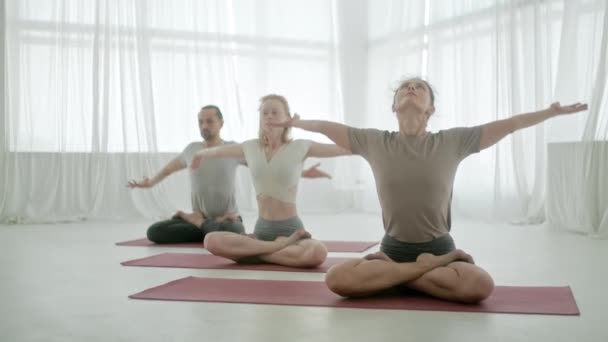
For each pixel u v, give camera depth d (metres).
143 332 1.88
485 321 1.99
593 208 4.65
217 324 1.97
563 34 5.11
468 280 2.20
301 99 7.61
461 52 6.21
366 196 7.59
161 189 6.79
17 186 6.33
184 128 6.97
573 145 4.86
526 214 5.61
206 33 7.08
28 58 6.39
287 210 3.40
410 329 1.90
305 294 2.43
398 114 2.49
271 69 7.49
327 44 7.70
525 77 5.56
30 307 2.24
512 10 5.62
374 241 4.50
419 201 2.40
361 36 7.83
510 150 5.76
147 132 6.75
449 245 2.46
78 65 6.53
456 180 6.39
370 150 2.50
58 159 6.45
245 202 7.28
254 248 3.24
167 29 6.94
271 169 3.38
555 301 2.27
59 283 2.73
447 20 6.47
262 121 3.44
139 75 6.76
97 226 5.80
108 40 6.62
